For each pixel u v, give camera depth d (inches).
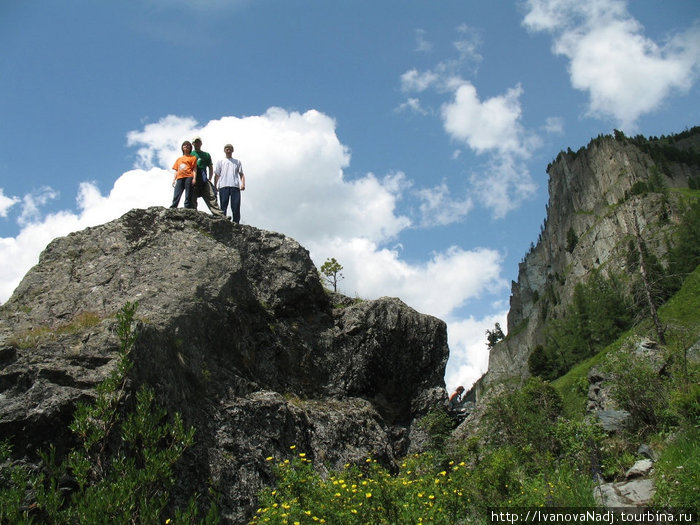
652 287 1118.4
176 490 331.9
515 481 346.6
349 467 408.8
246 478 366.6
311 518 275.4
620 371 470.6
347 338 538.0
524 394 585.0
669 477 299.3
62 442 304.3
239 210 572.7
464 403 690.2
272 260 523.5
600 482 354.3
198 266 445.7
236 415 391.5
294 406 441.4
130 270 430.6
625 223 5556.1
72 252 445.1
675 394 419.2
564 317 5280.5
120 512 219.3
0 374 319.6
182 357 384.5
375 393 539.8
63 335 354.6
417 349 576.1
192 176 547.5
